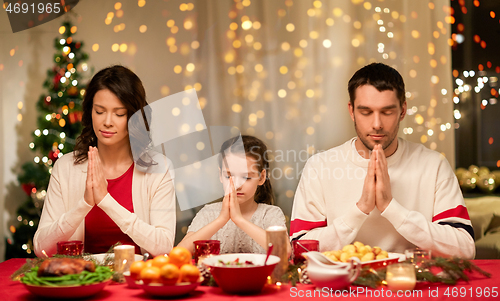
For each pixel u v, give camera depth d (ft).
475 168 10.64
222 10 11.73
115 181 5.58
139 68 12.03
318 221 5.33
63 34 11.67
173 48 11.96
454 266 3.67
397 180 5.22
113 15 12.12
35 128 12.98
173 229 5.45
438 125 9.81
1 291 3.59
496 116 10.96
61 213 5.53
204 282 3.66
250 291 3.34
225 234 5.58
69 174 5.64
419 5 10.00
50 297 3.23
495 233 9.23
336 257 3.74
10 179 12.74
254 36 11.53
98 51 12.09
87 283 3.23
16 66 12.73
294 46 11.21
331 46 10.83
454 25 10.94
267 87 11.40
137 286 3.56
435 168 5.24
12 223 12.60
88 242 5.51
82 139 5.68
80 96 11.20
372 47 10.56
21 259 5.04
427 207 5.20
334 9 10.78
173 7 11.97
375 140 4.76
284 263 3.62
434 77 9.87
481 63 10.93
